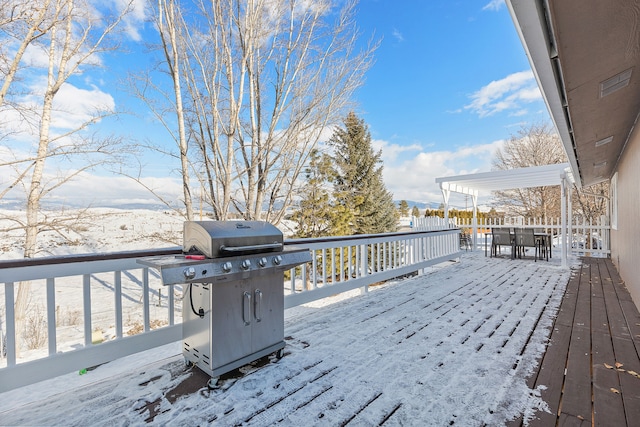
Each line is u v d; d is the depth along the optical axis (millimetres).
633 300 4055
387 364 2334
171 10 8523
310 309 5137
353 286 4352
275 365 2320
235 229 2184
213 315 2021
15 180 7488
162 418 1706
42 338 6516
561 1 1650
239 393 1948
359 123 16594
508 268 6680
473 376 2148
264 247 2287
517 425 1632
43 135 7820
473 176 8555
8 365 1853
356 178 16844
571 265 6973
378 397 1902
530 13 1719
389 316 3502
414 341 2777
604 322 3248
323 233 12359
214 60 9281
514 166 17656
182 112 8992
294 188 10711
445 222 9336
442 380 2096
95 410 1776
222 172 9523
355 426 1638
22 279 1898
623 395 1899
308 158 11180
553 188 15703
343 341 2785
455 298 4270
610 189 8289
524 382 2064
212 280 1959
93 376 3178
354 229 15695
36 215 7738
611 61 2330
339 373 2199
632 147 4258
